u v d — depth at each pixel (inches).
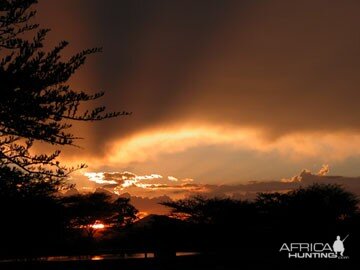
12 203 502.0
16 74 467.8
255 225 1920.5
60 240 1096.2
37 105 474.3
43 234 572.7
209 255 1139.3
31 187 505.7
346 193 1898.4
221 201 2021.4
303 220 1818.4
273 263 1082.7
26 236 554.6
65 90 500.1
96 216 2057.1
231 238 1904.5
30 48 493.4
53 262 922.7
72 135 505.4
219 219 1943.9
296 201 1863.9
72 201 1621.6
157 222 2023.9
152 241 1972.2
